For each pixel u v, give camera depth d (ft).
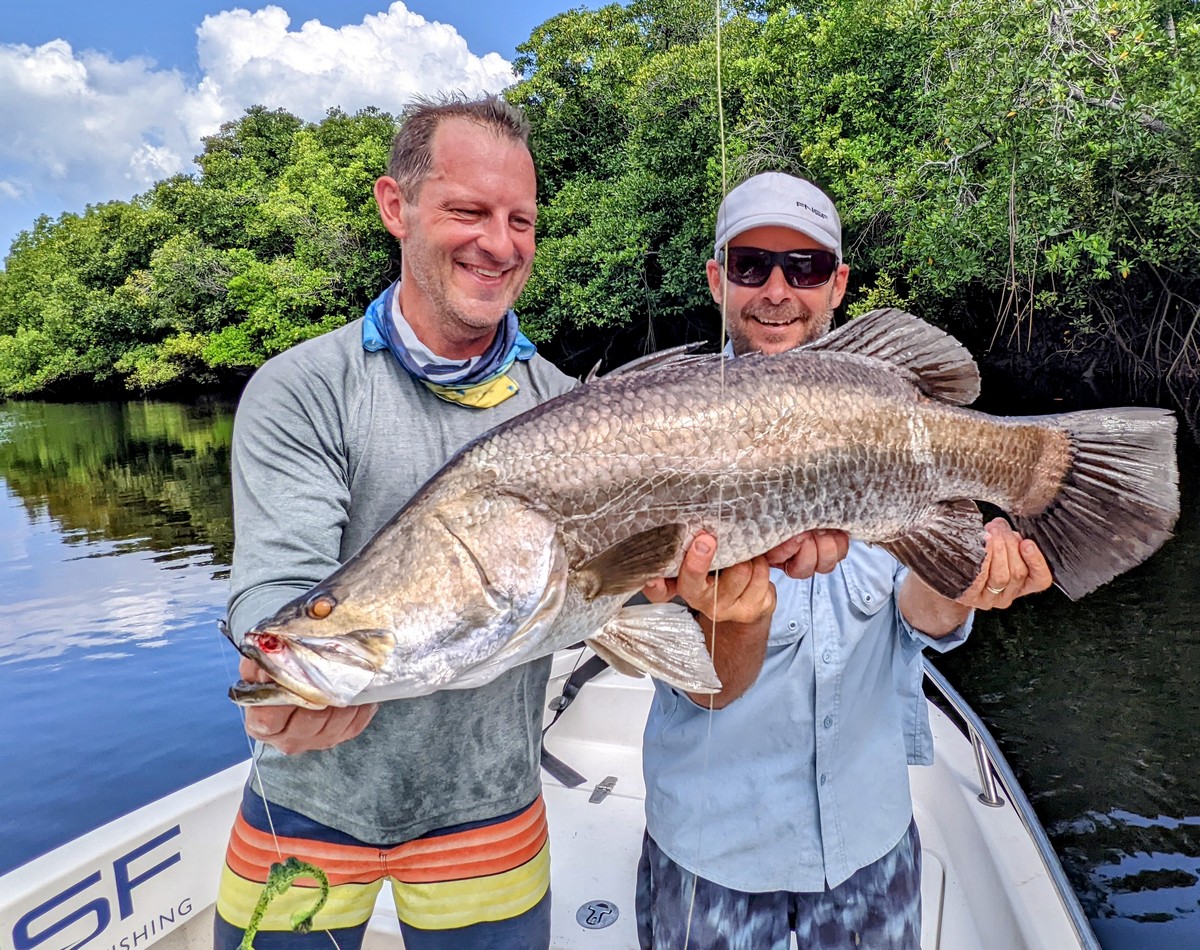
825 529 6.52
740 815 6.88
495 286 6.33
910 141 41.52
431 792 6.60
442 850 6.67
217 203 130.52
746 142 45.78
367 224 95.71
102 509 59.47
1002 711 21.74
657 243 62.69
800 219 8.02
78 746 24.38
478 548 5.68
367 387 6.44
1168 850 16.19
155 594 37.93
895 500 6.68
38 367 163.32
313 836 6.49
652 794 7.39
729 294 8.52
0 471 82.48
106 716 26.27
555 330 67.51
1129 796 17.99
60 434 112.06
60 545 48.55
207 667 29.68
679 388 6.24
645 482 6.07
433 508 5.70
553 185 78.48
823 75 46.19
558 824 11.02
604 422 6.08
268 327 105.29
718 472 6.16
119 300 139.23
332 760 6.42
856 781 6.95
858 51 44.21
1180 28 35.14
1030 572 6.61
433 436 6.57
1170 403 46.70
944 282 38.29
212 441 94.12
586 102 76.74
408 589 5.50
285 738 5.30
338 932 6.58
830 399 6.47
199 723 25.67
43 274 182.19
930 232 36.99
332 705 5.22
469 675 5.68
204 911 8.85
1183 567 31.30
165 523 53.57
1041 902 7.72
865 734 7.10
